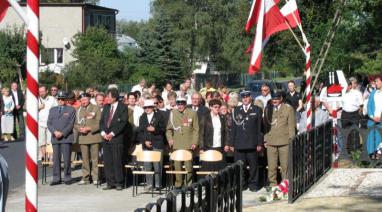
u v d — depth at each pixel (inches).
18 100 1195.9
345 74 1285.7
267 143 675.4
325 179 689.6
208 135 689.0
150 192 684.1
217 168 681.0
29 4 308.2
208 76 3415.4
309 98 752.3
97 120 734.5
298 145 590.2
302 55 1656.0
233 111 685.3
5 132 1186.0
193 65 3503.9
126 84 2452.0
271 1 668.1
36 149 311.0
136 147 723.4
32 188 310.5
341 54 1283.2
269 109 678.5
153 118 699.4
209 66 3636.8
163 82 2733.8
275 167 679.1
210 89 1071.0
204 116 696.4
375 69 1252.5
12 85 1200.8
